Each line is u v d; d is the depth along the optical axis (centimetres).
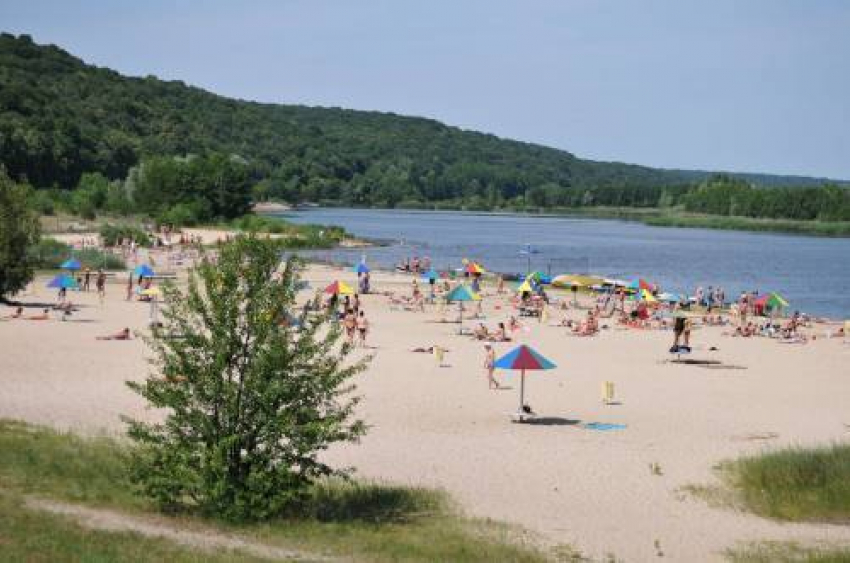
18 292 6650
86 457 2478
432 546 1955
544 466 2747
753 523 2284
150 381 2123
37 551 1683
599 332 5969
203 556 1744
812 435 3241
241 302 2112
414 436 3067
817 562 1944
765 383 4294
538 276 7738
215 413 2088
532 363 3366
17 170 18712
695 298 8250
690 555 2027
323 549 1892
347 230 19562
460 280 9312
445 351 4956
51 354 4341
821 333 6316
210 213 16950
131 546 1772
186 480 2022
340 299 7138
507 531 2133
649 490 2531
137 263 9612
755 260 13962
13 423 2894
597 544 2080
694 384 4219
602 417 3462
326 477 2519
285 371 2128
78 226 14200
